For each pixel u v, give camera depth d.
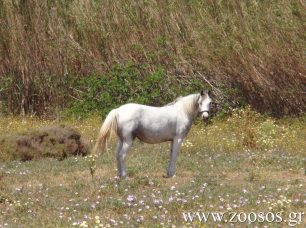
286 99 63.75
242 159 44.84
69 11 69.25
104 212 31.27
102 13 68.69
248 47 64.62
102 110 61.81
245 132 51.19
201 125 57.91
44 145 46.56
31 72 66.88
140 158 44.94
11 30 67.44
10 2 68.25
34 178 39.44
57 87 66.62
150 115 37.97
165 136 38.50
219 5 67.94
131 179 37.59
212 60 65.19
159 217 29.86
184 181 38.16
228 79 65.00
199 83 63.44
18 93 66.31
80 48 67.44
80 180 38.38
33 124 58.47
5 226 28.83
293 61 64.00
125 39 67.25
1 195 34.00
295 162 43.56
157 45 66.25
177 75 65.31
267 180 38.47
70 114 62.69
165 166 42.59
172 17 67.56
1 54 67.19
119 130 37.38
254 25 66.00
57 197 34.41
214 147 49.09
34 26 68.00
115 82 62.94
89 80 63.94
